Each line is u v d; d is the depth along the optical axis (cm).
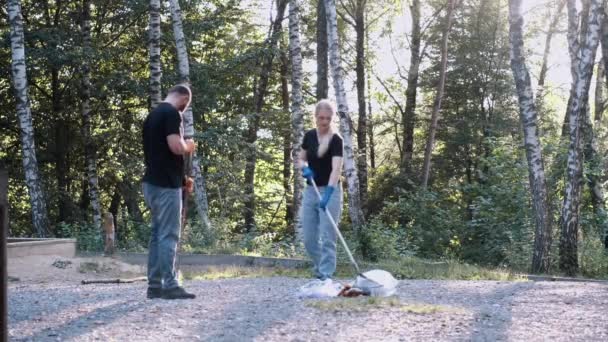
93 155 2205
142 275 1043
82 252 1442
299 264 1222
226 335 474
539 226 1359
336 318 532
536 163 1360
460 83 3102
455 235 1947
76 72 2223
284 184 3142
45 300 635
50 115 2355
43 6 2248
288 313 553
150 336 471
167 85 2214
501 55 3062
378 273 664
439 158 3122
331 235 697
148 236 1812
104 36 2402
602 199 1873
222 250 1458
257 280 868
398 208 2097
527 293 734
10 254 1078
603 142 2102
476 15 3111
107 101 2380
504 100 3042
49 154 2370
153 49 1794
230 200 2327
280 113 2744
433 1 3161
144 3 2170
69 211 2389
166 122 620
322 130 704
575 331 501
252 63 2442
